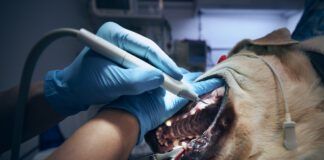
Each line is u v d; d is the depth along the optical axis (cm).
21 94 41
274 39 58
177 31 212
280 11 202
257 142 45
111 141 33
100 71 40
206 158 45
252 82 51
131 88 39
